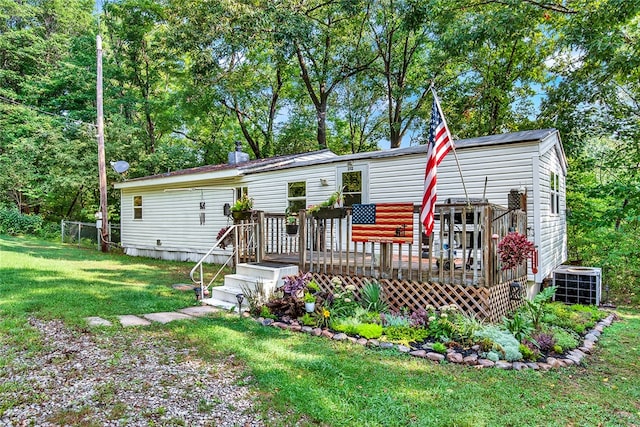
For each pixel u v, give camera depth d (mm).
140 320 5250
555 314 6020
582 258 11656
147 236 14492
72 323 4953
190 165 22500
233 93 18703
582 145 13094
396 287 5594
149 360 3828
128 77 22094
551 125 13289
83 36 21500
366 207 5707
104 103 20969
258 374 3498
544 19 11523
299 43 14633
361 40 18359
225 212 10195
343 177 9016
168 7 15898
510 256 4961
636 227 10195
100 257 12648
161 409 2873
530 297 6758
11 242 15086
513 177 6828
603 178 14602
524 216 6500
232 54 15180
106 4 20875
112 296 6559
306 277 6121
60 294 6484
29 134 19906
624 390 3506
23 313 5305
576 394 3344
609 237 10430
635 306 7812
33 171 19375
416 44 17219
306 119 21578
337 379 3447
